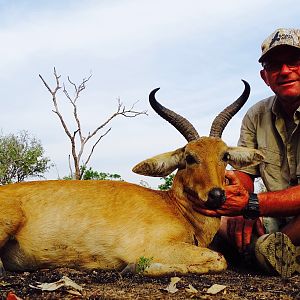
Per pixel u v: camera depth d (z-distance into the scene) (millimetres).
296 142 1674
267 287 1220
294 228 1511
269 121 1745
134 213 1457
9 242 1447
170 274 1333
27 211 1445
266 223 1769
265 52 1602
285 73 1587
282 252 1419
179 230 1465
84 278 1287
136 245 1412
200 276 1343
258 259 1454
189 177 1522
